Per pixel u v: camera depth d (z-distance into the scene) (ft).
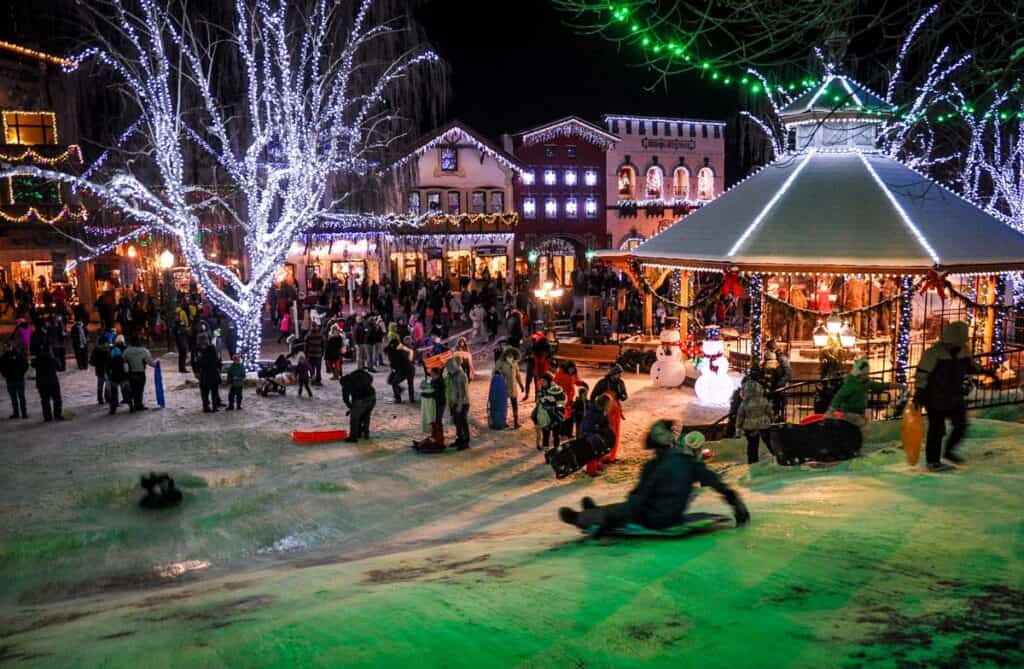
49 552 34.60
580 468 47.65
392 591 21.35
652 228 191.62
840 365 59.11
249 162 83.25
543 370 66.69
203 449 51.93
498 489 44.57
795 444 39.73
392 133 133.80
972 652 14.48
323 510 41.06
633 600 18.42
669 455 24.95
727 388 68.39
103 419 61.21
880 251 63.77
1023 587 18.33
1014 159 116.37
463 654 15.70
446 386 54.24
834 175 71.00
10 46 111.24
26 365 61.77
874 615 16.70
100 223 118.93
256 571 31.50
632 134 189.26
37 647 19.31
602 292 141.28
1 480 44.52
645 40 22.40
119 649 17.94
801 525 25.09
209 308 110.01
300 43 91.61
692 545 23.24
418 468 48.39
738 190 77.77
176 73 91.66
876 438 47.85
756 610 17.37
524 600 19.03
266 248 82.99
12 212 114.32
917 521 24.91
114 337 67.21
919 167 86.12
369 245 154.61
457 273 164.66
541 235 182.80
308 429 57.98
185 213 79.92
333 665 15.48
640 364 83.51
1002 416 51.65
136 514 39.81
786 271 64.39
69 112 119.24
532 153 181.06
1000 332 71.97
